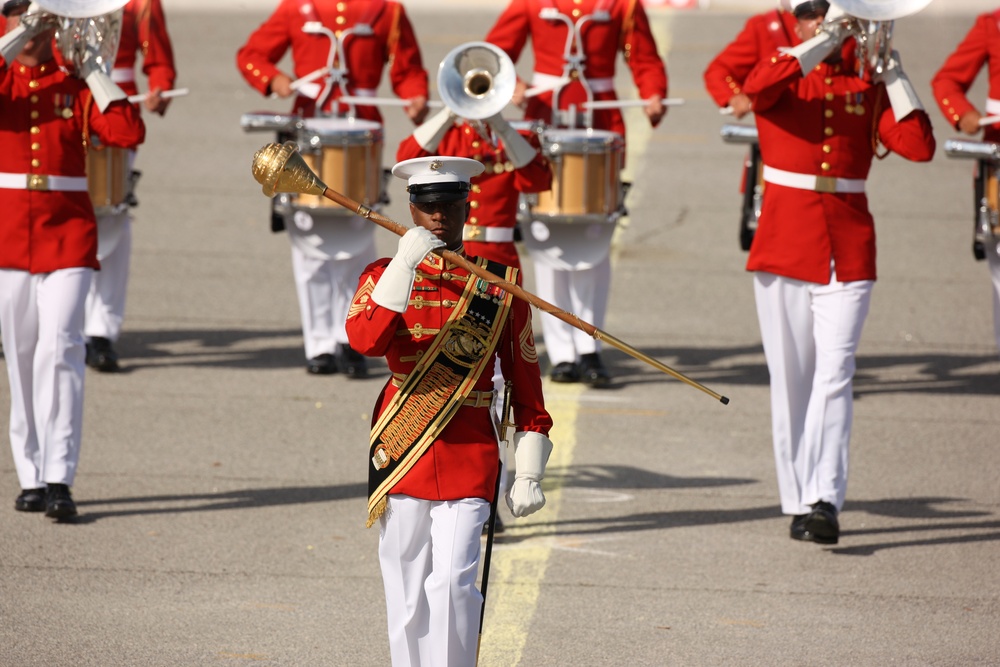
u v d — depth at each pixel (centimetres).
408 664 1639
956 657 1956
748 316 3878
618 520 2494
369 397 3209
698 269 4300
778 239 2455
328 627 2019
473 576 1583
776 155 2464
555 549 2352
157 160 5519
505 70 2370
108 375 3300
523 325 1622
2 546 2294
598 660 1925
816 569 2288
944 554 2358
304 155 3170
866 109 2448
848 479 2730
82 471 2672
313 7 3459
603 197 3106
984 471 2777
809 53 2364
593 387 3312
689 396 3241
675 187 5259
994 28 3180
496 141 2492
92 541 2328
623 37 3462
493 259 2530
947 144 3044
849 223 2439
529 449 1602
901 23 7969
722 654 1953
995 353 3625
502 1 8994
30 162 2398
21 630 1975
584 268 3194
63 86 2411
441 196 1576
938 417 3112
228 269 4241
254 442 2866
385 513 1617
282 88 3428
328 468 2725
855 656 1955
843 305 2420
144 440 2859
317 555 2297
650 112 3375
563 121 3322
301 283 3353
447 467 1591
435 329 1597
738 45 2791
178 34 7938
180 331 3678
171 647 1936
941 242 4622
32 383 2458
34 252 2400
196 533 2377
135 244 4453
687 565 2292
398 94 3525
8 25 2448
